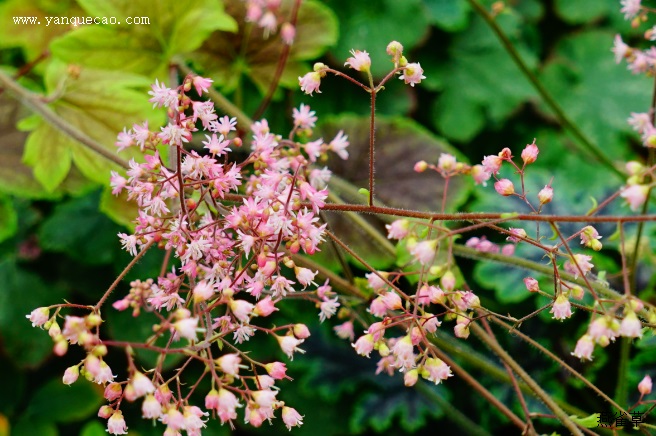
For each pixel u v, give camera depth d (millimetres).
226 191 413
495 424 521
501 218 397
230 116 507
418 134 545
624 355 479
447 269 398
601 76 653
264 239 403
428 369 400
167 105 410
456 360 531
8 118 505
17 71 507
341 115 549
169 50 509
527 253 523
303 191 407
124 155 480
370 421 532
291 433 537
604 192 544
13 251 530
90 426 521
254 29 526
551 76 647
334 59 568
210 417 530
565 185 550
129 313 518
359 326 542
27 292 524
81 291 524
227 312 411
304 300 532
